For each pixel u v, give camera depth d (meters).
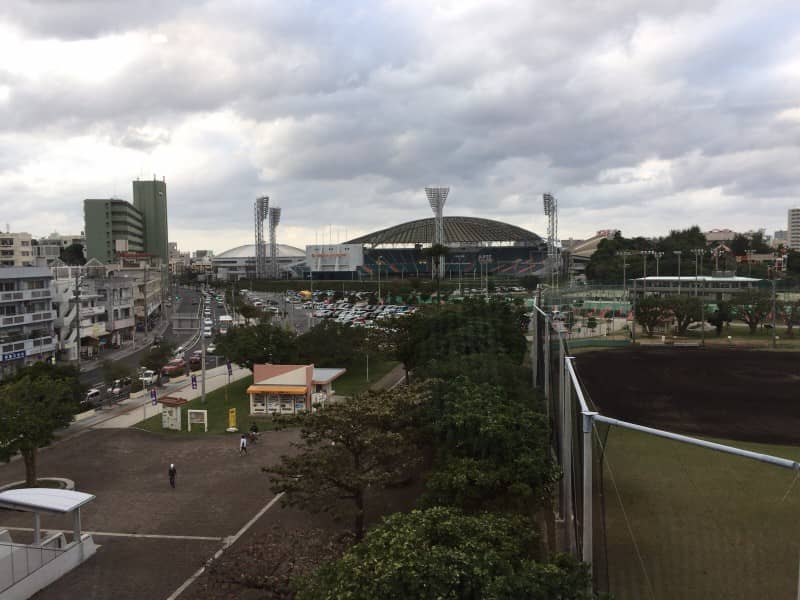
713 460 20.02
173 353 83.00
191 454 41.88
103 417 52.50
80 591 24.30
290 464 25.12
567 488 25.78
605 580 17.53
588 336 93.12
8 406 33.53
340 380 67.50
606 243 189.75
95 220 171.75
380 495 31.73
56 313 77.25
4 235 124.19
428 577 14.33
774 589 14.50
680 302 90.62
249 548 22.53
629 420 45.09
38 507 25.44
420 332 56.19
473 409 26.75
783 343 83.62
